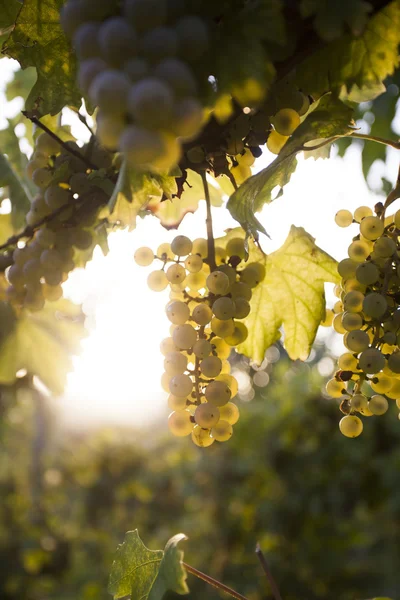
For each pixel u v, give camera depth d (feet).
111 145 1.96
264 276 2.67
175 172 2.32
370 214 2.55
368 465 9.55
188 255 2.54
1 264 2.91
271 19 2.13
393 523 10.28
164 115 1.86
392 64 2.34
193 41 1.99
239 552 10.06
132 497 13.79
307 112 2.50
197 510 11.10
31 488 15.65
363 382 2.44
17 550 13.82
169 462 12.37
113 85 1.89
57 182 2.71
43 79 2.54
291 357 2.85
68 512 15.15
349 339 2.37
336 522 9.62
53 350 3.37
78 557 12.61
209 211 2.52
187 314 2.47
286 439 9.84
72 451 15.70
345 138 5.17
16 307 3.10
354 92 2.56
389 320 2.40
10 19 2.65
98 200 2.70
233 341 2.53
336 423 9.99
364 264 2.41
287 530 9.75
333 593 9.33
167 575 2.48
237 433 10.57
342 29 2.17
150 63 1.94
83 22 2.07
